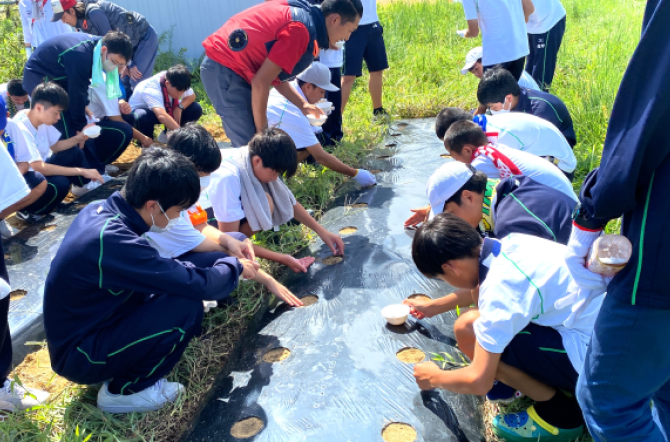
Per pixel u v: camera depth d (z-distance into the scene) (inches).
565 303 68.3
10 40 304.2
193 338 102.1
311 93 169.0
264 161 112.5
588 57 252.4
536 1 199.5
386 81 266.2
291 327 104.7
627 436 59.9
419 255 77.8
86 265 78.7
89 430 85.2
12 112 187.0
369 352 96.0
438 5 410.6
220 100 151.6
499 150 108.9
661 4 48.5
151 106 201.6
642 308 54.2
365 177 161.5
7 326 87.9
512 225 93.4
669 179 51.1
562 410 76.3
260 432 81.6
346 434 79.6
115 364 83.7
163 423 84.9
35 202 155.6
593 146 156.9
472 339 80.7
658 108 48.5
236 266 93.4
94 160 184.5
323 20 143.9
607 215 54.7
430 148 193.0
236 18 146.4
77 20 225.3
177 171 79.0
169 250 96.3
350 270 121.3
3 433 80.3
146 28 237.9
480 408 85.1
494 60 183.9
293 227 136.3
